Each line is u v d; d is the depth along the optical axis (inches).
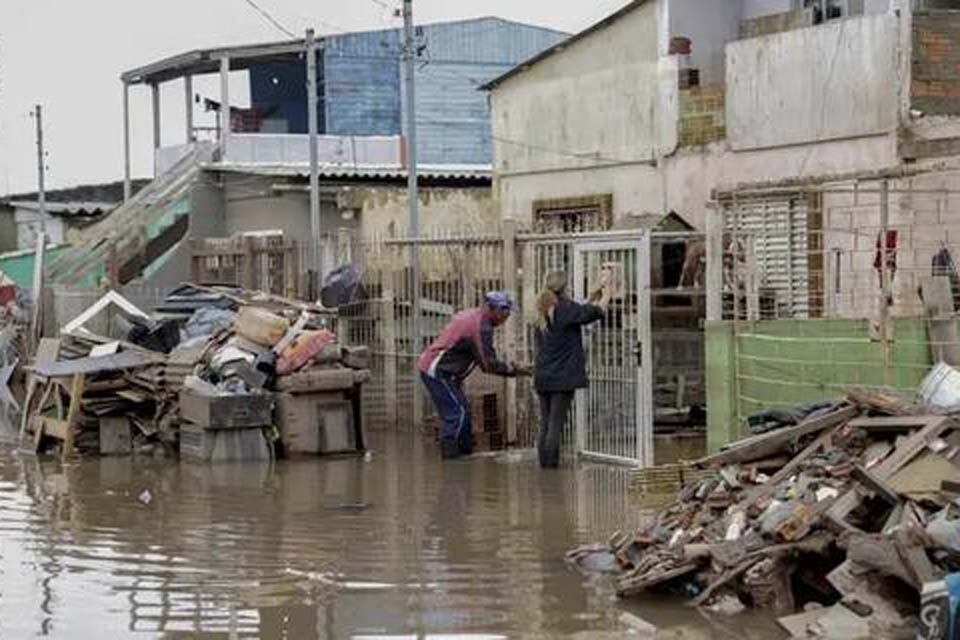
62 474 803.4
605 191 1169.4
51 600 483.5
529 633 430.3
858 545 420.8
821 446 505.7
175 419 882.1
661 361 892.6
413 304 939.3
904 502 443.5
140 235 1598.2
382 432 970.7
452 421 829.8
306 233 1524.4
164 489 737.0
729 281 770.2
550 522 612.4
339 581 504.7
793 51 964.6
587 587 487.2
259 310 884.0
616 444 783.1
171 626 448.5
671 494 680.4
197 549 568.7
